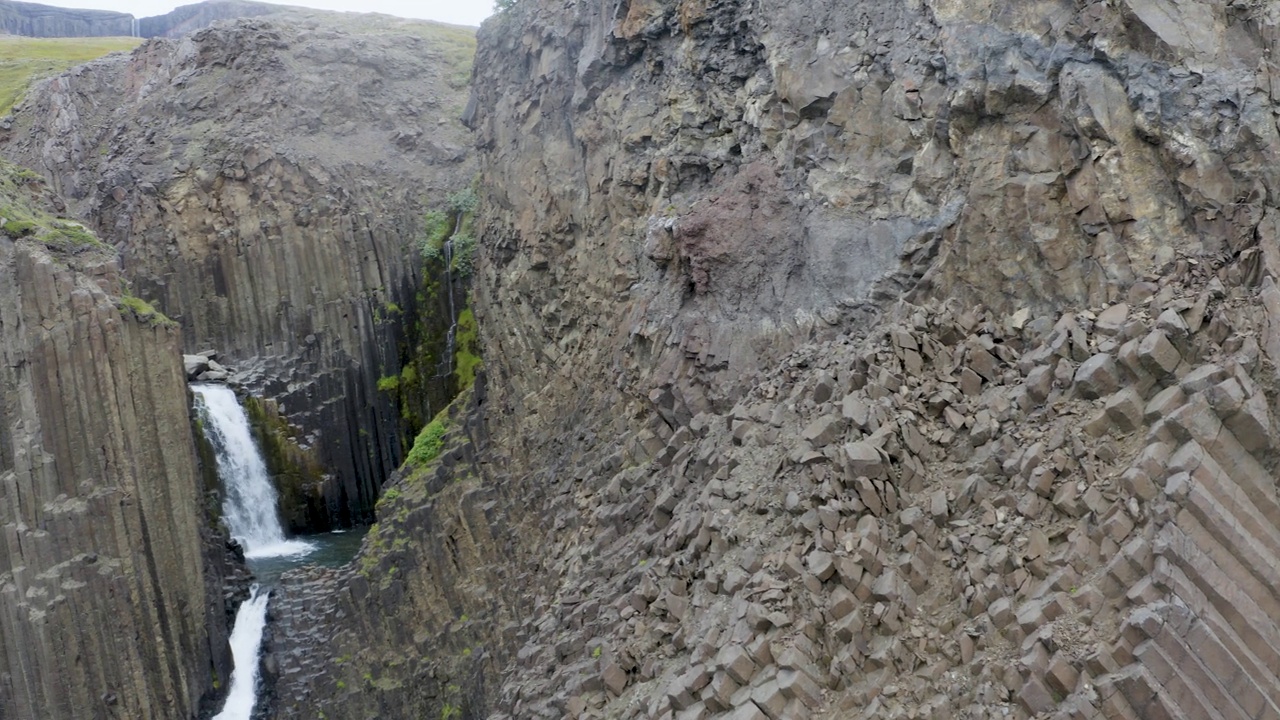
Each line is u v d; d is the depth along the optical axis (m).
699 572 17.69
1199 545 12.14
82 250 32.22
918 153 19.58
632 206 27.77
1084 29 16.34
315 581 36.59
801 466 16.80
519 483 30.59
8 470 29.05
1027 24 17.41
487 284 38.47
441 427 38.16
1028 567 13.59
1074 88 16.27
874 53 20.48
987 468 15.17
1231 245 14.34
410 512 33.66
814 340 20.27
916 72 19.50
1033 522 13.98
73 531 29.03
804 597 14.96
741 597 15.70
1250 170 14.27
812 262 20.84
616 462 24.80
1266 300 13.38
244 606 35.78
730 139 24.80
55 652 28.25
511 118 36.56
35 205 34.09
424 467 36.62
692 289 24.12
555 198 32.16
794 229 21.55
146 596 30.30
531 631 24.09
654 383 24.03
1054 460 14.18
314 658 33.16
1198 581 11.90
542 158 33.50
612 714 17.20
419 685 29.86
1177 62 15.15
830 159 21.08
